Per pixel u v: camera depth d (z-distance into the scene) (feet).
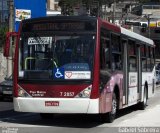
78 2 249.96
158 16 359.46
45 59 46.26
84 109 45.06
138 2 388.37
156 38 340.39
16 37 47.57
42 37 46.68
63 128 45.39
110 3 268.41
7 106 73.61
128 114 61.31
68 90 45.24
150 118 55.77
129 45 59.72
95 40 45.83
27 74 46.39
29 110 46.16
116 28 53.01
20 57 47.01
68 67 45.62
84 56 45.68
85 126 47.24
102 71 46.73
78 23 46.21
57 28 46.50
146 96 72.13
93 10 217.15
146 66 72.18
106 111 48.26
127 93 58.34
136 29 234.17
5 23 162.40
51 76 45.73
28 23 47.24
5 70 131.23
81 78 45.29
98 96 45.37
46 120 52.39
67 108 45.27
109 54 49.67
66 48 46.11
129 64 59.47
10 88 84.74
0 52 130.62
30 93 46.11
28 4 156.04
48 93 45.60
